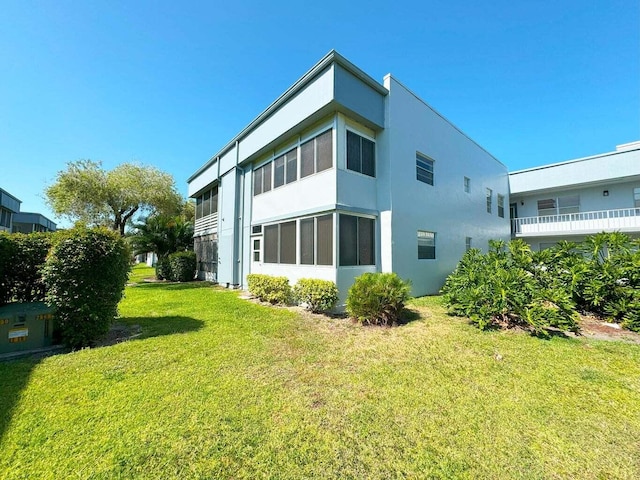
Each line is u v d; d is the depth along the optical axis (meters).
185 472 1.96
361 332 5.53
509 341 4.83
